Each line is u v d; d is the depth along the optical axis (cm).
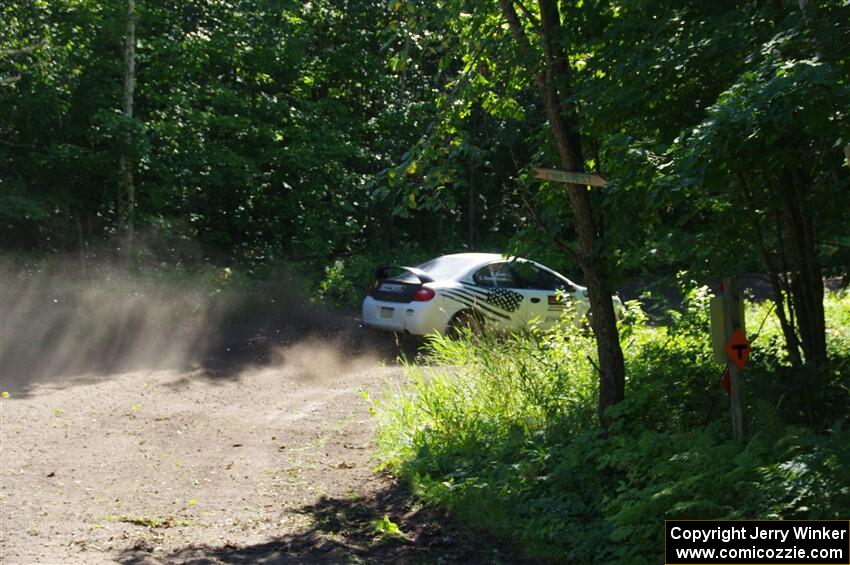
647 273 851
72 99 1808
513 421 895
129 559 595
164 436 992
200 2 2145
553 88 790
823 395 729
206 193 2053
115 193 1864
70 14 1786
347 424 1055
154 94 1923
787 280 818
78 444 943
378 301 1538
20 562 577
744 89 539
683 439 666
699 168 556
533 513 693
